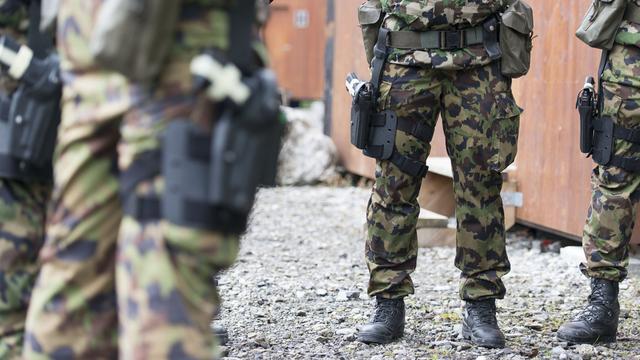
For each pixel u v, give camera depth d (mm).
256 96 4621
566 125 15922
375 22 10289
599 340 10641
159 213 4758
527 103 17109
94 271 5254
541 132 16672
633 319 11781
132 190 4793
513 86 17531
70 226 5188
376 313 10531
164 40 4633
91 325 5301
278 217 20641
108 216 5207
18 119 6176
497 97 10031
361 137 10180
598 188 10734
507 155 10086
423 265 15469
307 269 15164
